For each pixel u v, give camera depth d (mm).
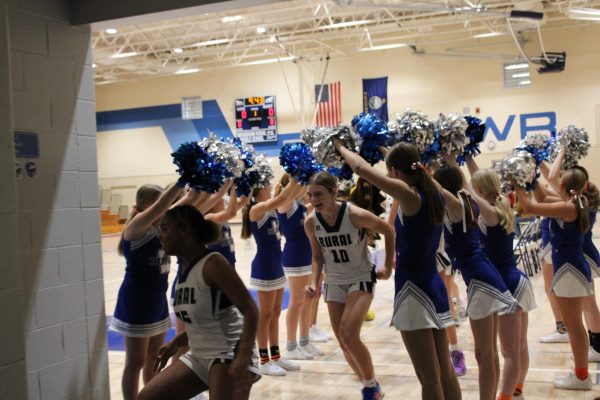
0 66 2502
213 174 3156
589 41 19672
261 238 4898
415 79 21516
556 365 4734
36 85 3523
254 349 2832
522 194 3924
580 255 4109
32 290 3434
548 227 5246
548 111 20172
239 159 3543
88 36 3910
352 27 21312
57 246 3605
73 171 3744
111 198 25734
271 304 4867
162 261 3531
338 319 3914
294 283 5188
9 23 3361
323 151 3270
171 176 25281
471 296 3377
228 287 2650
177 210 2764
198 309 2695
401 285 3061
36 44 3535
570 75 19922
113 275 12125
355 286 3791
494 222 3602
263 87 23625
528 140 4867
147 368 3635
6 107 2518
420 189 3039
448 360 3133
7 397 2447
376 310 7383
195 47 22859
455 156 3617
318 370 4902
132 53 20453
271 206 4570
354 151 3307
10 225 2502
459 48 21031
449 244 3484
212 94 24453
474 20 18406
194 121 24828
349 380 4609
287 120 23344
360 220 3715
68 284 3668
